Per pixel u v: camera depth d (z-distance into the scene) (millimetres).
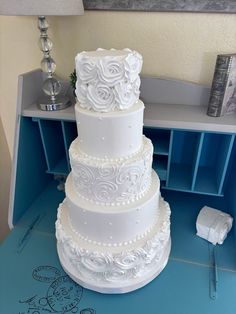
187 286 771
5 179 1373
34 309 720
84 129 654
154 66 973
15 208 1012
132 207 688
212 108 861
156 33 917
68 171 1073
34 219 1033
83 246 726
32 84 994
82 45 1004
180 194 1146
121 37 955
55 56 1047
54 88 965
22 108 955
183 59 938
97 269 709
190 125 832
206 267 827
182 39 907
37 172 1140
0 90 1196
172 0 840
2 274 817
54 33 1003
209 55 911
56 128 1101
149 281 771
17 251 893
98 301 738
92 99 614
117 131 631
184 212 1051
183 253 875
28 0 697
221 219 920
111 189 673
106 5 897
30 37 1039
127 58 580
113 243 728
